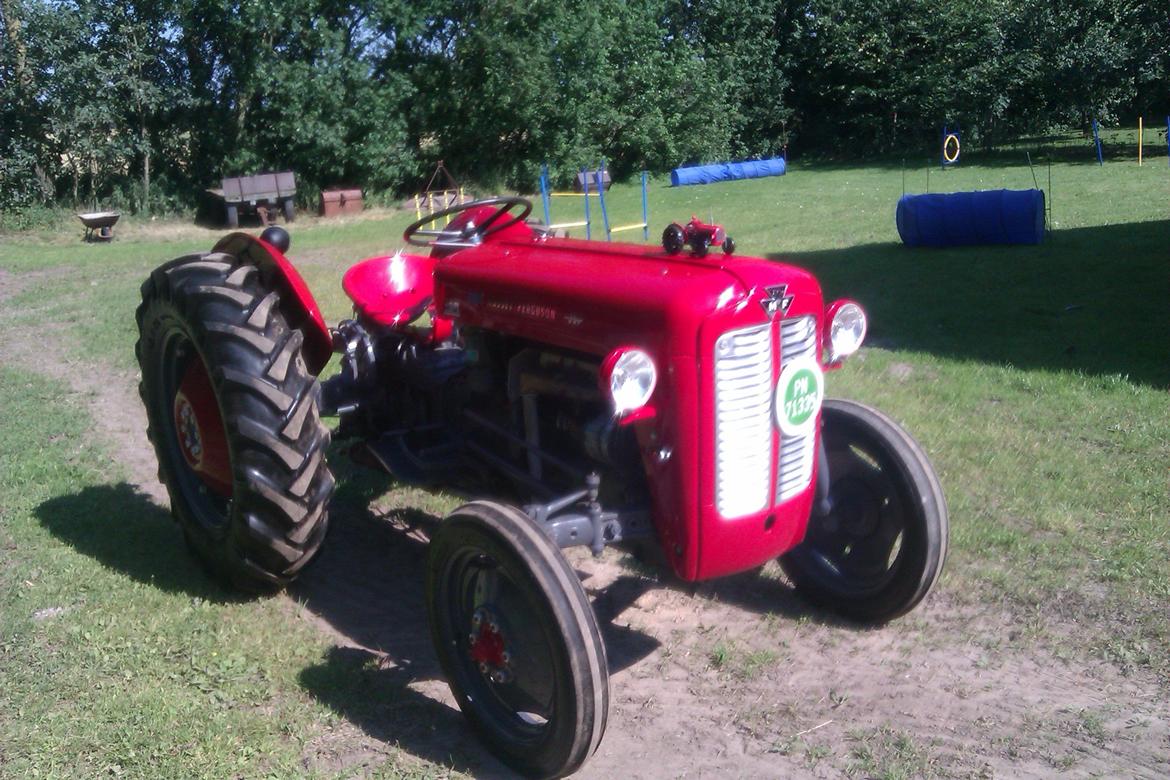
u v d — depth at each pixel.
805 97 34.75
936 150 31.70
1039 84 29.98
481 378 4.05
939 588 4.33
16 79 21.33
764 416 3.27
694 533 3.24
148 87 22.09
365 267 5.29
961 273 11.09
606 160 27.78
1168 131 25.38
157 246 18.97
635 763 3.28
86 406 7.33
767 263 3.34
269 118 23.91
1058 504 5.00
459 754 3.33
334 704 3.57
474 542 3.18
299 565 4.09
